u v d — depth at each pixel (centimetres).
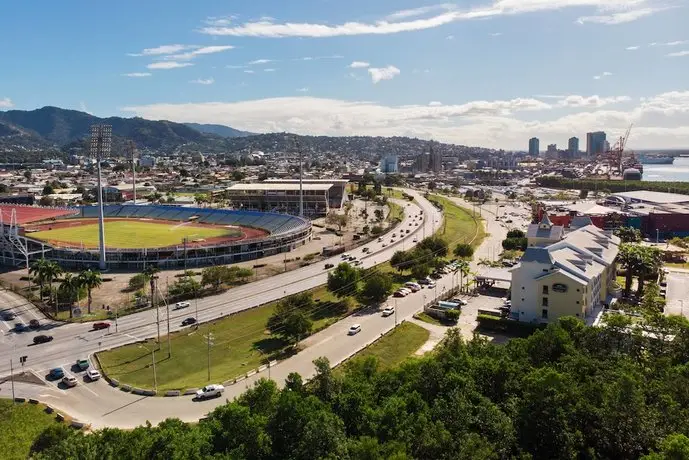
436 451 10338
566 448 10625
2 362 18450
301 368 17962
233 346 19938
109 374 17550
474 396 12531
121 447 10900
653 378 13588
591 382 12481
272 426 11469
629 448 10819
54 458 10981
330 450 10569
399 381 14025
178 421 12656
